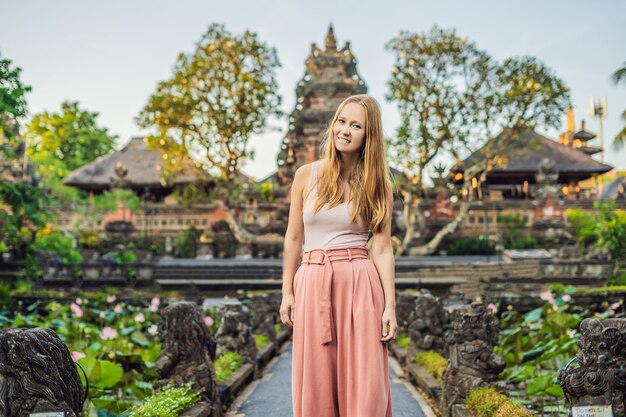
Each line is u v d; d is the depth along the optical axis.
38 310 15.85
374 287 2.93
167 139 32.50
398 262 27.20
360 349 2.83
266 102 33.31
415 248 32.06
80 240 32.22
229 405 6.61
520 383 7.69
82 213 36.06
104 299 15.96
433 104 31.52
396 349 10.16
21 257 22.55
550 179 35.62
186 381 5.13
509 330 10.77
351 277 2.91
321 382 2.85
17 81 13.73
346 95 30.50
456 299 19.84
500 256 30.61
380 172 2.99
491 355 5.18
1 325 11.52
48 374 2.84
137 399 6.88
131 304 16.67
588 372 3.18
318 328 2.87
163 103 31.78
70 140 54.12
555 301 11.66
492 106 31.19
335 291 2.91
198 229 36.41
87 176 42.53
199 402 5.04
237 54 32.41
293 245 3.08
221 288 22.67
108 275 22.53
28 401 2.79
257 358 8.70
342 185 3.00
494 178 43.56
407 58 31.48
